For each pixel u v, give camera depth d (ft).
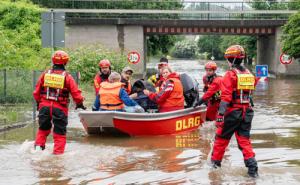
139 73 138.21
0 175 23.88
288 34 128.57
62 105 28.68
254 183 22.70
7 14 76.54
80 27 138.31
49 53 72.38
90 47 90.58
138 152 29.68
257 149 30.81
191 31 146.30
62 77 28.27
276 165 26.35
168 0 167.22
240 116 24.57
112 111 33.86
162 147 31.35
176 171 24.88
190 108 37.76
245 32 148.66
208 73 41.19
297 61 145.89
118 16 151.94
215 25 142.41
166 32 144.77
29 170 24.86
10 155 28.27
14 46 65.00
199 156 28.53
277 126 40.91
